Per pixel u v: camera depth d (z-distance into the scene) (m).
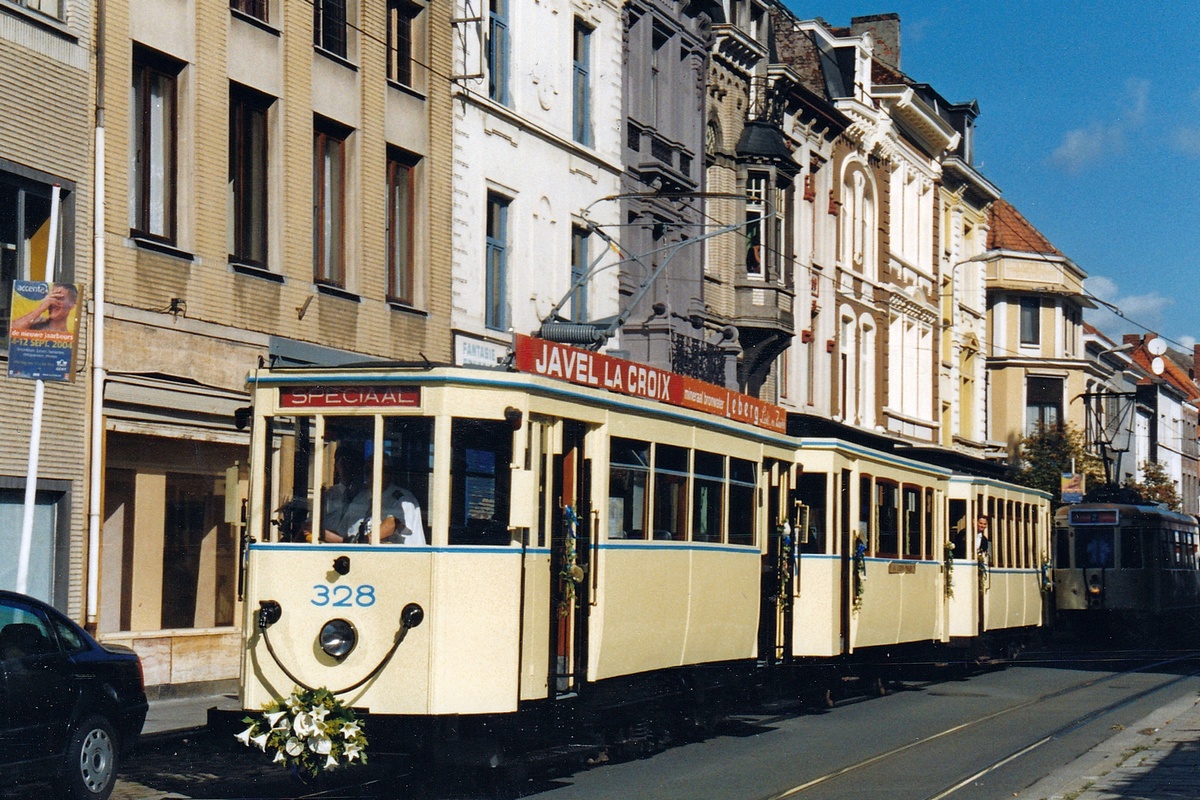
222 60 20.69
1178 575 45.00
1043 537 34.53
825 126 44.75
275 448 12.77
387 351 24.41
